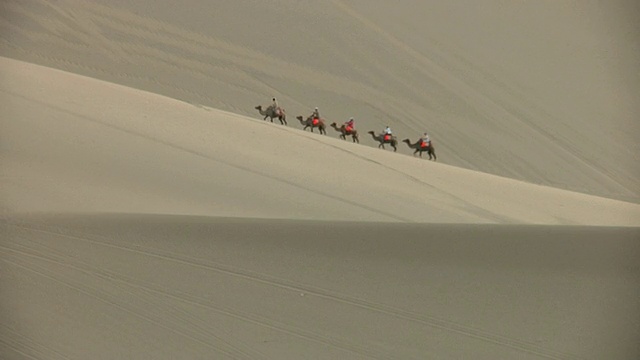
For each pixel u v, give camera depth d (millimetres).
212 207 65312
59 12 151875
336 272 44562
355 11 176500
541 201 95625
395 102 152750
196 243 47031
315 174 81125
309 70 155125
